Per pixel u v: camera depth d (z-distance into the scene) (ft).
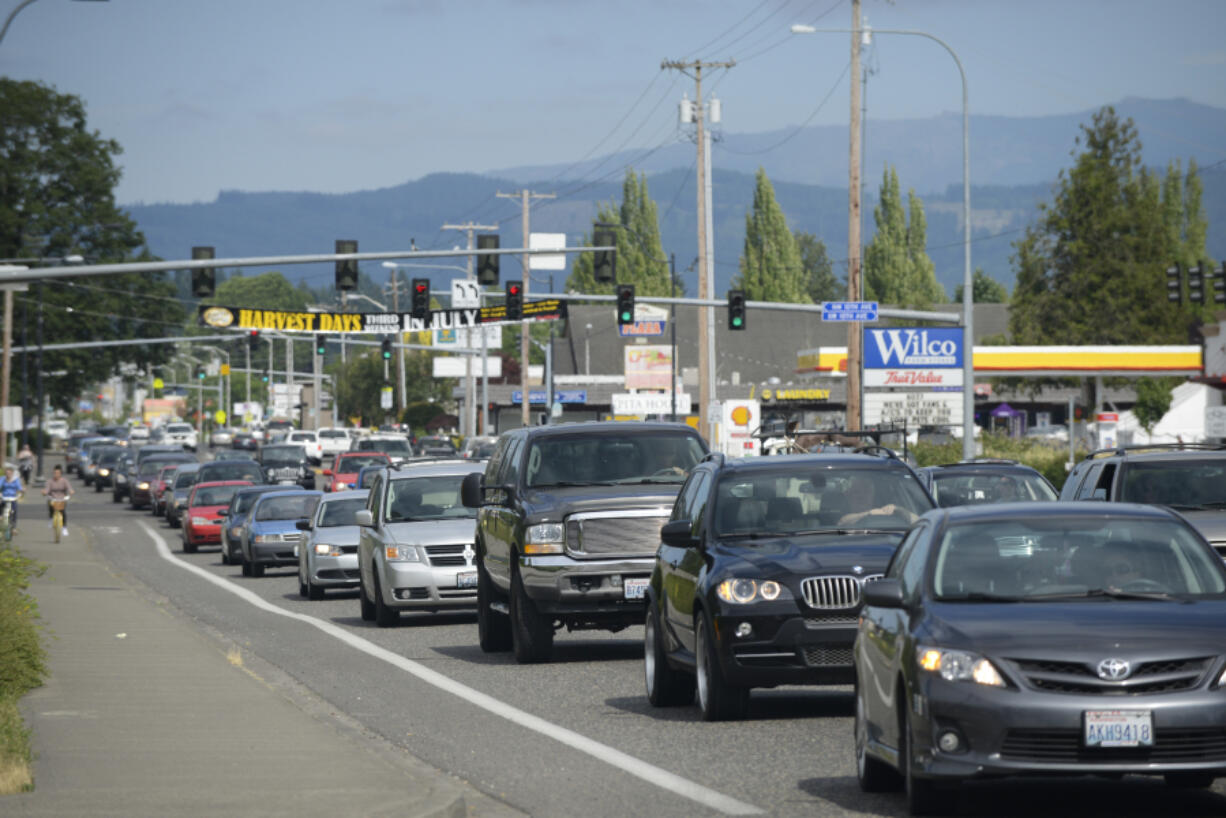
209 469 579.48
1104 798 104.99
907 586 106.93
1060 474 493.77
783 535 145.59
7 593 172.96
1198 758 91.40
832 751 125.39
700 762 121.80
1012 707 92.02
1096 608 97.86
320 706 160.76
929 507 149.69
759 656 135.33
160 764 117.08
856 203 503.20
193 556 457.27
